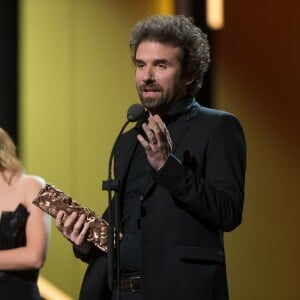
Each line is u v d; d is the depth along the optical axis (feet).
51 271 61.57
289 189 66.39
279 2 66.18
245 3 66.28
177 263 28.12
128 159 30.58
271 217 66.28
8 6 61.52
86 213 29.78
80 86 62.85
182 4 64.34
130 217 29.60
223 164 28.43
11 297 38.75
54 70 62.44
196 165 28.66
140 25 30.30
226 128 29.14
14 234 39.40
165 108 29.99
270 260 66.08
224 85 66.28
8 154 40.96
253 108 66.54
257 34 66.28
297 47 66.03
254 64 66.44
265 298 65.98
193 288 27.94
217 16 65.46
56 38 62.54
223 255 28.89
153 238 28.45
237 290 66.03
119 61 63.16
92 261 30.78
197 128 29.32
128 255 29.12
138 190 29.73
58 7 62.59
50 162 62.34
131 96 63.26
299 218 66.03
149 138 26.71
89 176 62.90
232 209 27.73
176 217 28.40
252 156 66.64
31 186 40.27
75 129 62.75
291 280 65.87
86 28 63.00
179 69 29.58
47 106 62.39
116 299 29.04
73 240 29.60
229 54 66.28
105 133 63.10
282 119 66.44
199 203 27.20
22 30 61.87
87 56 63.05
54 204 29.84
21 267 38.91
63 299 59.26
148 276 28.25
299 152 66.33
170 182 27.07
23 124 61.87
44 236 39.47
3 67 61.41
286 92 66.33
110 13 63.16
